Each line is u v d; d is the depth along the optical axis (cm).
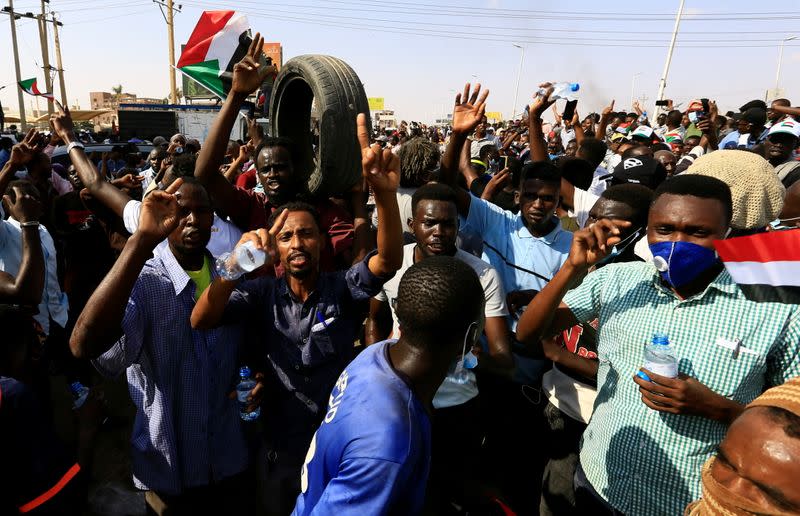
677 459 171
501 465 312
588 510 209
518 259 325
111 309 182
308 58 372
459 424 270
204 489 240
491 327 265
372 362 141
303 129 437
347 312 237
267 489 237
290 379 232
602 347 198
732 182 195
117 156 1050
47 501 190
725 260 152
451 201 267
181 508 238
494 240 334
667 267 167
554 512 272
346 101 346
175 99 2697
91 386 389
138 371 227
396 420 124
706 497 117
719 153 207
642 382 164
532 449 314
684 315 172
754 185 193
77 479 203
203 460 231
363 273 231
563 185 420
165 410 224
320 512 121
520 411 312
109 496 324
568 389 265
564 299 213
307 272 227
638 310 183
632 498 182
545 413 288
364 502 118
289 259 223
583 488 210
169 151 712
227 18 416
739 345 163
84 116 3656
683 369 170
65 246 435
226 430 238
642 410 178
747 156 199
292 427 235
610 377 194
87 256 438
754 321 162
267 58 455
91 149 1119
